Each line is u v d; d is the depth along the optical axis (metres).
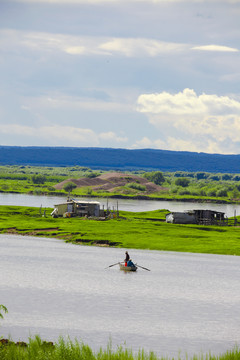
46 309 198.88
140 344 163.38
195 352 156.50
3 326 175.50
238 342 167.38
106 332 174.12
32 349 121.69
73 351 119.69
